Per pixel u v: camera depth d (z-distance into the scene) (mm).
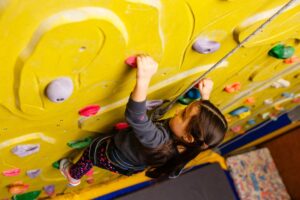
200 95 1085
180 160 998
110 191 2227
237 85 1260
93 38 613
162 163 1001
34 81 673
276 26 859
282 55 1024
